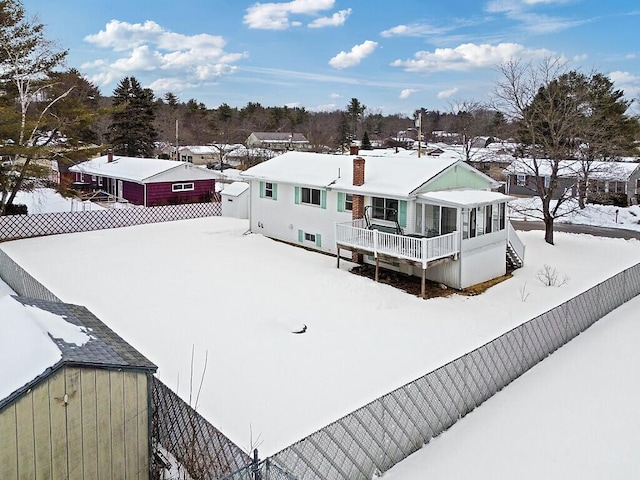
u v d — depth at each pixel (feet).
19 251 74.90
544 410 32.30
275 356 40.83
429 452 27.96
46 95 93.09
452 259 59.57
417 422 28.25
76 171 133.49
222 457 23.54
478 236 62.23
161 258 71.31
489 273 64.54
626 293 55.77
